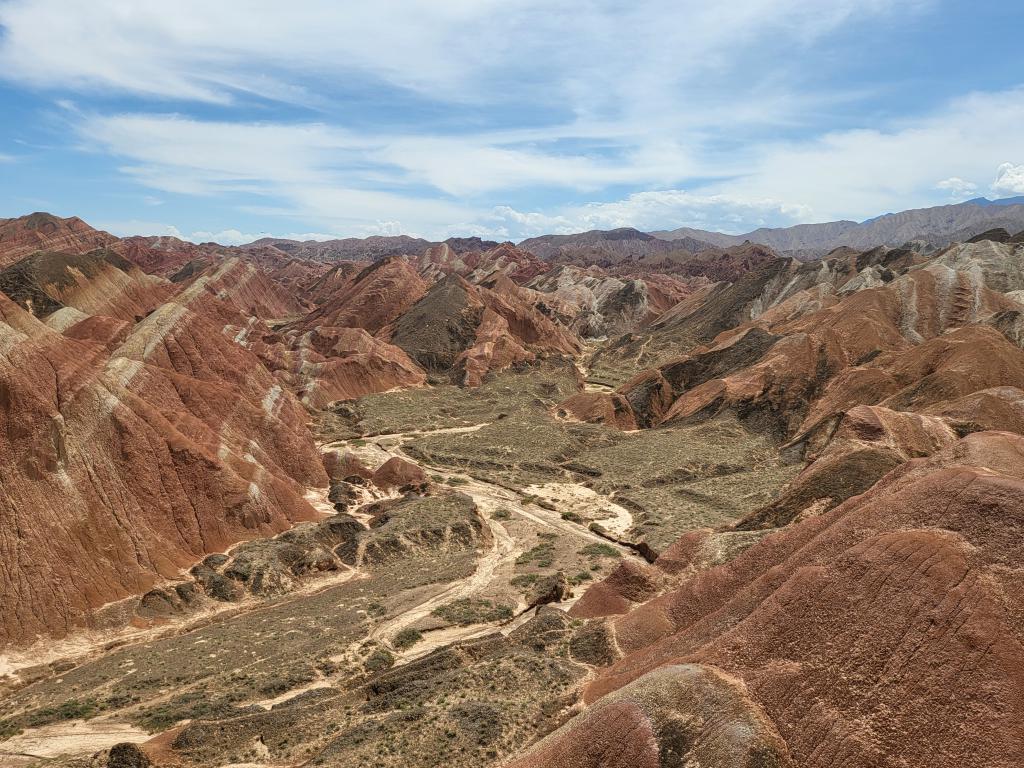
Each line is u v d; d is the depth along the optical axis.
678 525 70.00
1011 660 25.38
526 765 27.28
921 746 24.38
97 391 59.50
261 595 55.69
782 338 121.69
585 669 38.59
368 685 39.84
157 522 57.81
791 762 24.98
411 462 94.25
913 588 27.89
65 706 38.31
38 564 48.22
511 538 70.88
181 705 38.09
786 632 29.12
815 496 57.31
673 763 25.39
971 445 39.72
